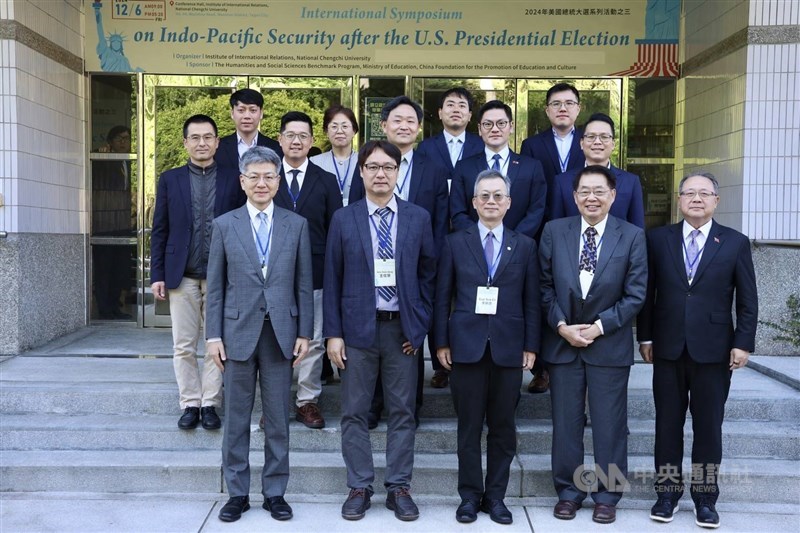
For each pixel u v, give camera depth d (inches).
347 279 159.2
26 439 185.6
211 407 185.9
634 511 167.3
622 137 287.4
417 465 176.2
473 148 197.2
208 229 184.4
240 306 158.4
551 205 182.9
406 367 160.4
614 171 181.0
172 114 289.6
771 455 184.7
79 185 284.0
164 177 186.9
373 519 161.2
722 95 249.9
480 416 160.1
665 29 284.2
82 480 174.6
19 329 237.3
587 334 156.4
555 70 286.4
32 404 197.5
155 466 174.6
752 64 232.7
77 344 255.8
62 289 269.7
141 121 288.4
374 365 160.6
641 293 156.4
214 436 184.9
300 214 183.6
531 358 160.7
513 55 286.0
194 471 174.4
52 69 259.1
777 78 232.5
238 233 159.2
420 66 287.3
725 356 157.6
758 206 234.8
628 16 283.9
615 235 159.3
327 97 289.6
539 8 284.2
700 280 157.4
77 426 187.2
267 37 287.1
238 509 160.4
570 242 161.0
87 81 287.7
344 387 161.6
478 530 156.3
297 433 184.9
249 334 157.8
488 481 163.0
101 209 291.6
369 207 160.7
